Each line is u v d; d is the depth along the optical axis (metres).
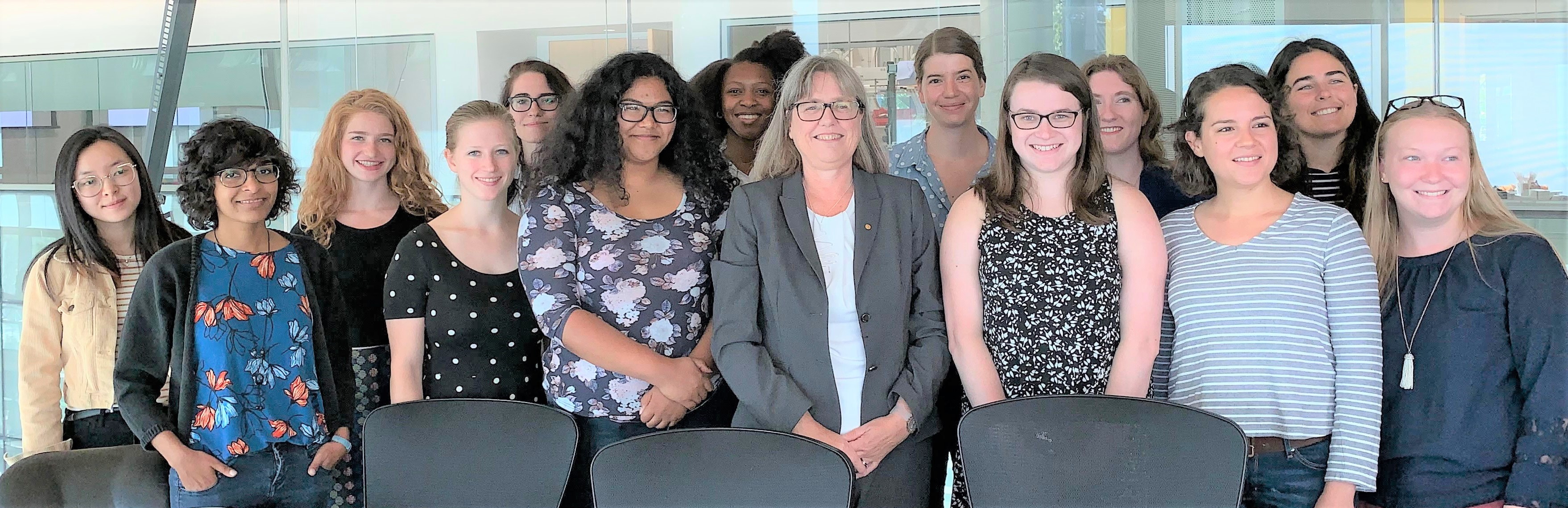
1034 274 2.00
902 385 2.03
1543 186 3.20
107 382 2.57
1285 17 3.59
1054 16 4.15
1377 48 3.44
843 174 2.14
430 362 2.36
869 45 4.89
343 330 2.42
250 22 5.06
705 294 2.20
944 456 2.43
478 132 2.35
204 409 2.15
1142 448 1.66
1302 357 1.93
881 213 2.08
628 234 2.15
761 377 1.98
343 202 2.71
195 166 2.16
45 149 4.87
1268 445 1.95
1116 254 2.03
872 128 2.26
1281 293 1.95
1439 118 2.00
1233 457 1.62
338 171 2.69
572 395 2.18
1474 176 2.00
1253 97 2.04
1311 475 1.94
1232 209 2.08
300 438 2.26
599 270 2.12
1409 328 2.02
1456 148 1.95
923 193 2.18
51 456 2.17
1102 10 4.08
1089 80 2.77
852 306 2.05
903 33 4.80
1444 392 1.96
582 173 2.19
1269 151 2.02
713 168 2.32
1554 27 3.15
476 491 1.85
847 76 2.11
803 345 2.01
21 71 4.89
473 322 2.32
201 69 4.99
